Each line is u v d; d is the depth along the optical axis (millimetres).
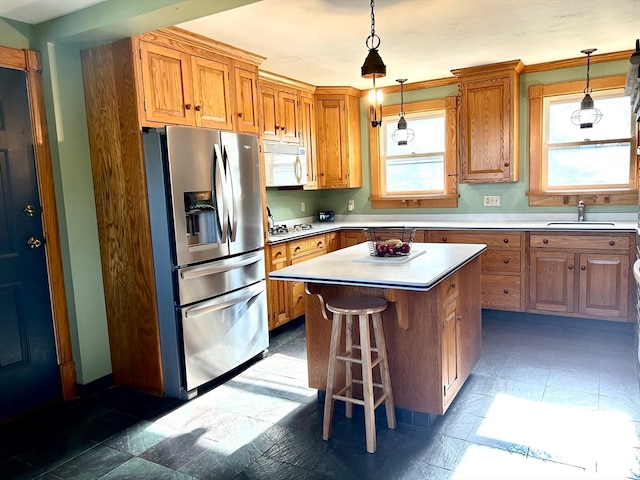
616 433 2299
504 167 4344
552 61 4223
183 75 3045
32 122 2748
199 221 2955
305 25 3023
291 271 2393
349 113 5055
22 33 2713
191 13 2363
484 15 2959
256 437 2404
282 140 4445
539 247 4000
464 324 2756
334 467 2117
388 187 5312
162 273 2834
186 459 2230
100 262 3053
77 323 2936
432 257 2650
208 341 2986
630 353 3336
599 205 4262
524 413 2525
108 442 2408
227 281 3135
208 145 2963
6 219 2658
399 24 3062
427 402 2385
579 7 2873
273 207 4844
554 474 1997
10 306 2691
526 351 3439
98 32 2607
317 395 2846
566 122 4387
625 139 4152
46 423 2633
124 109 2795
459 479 1990
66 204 2855
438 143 4992
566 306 3955
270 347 3760
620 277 3725
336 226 4914
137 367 3027
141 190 2814
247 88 3643
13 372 2713
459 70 4379
